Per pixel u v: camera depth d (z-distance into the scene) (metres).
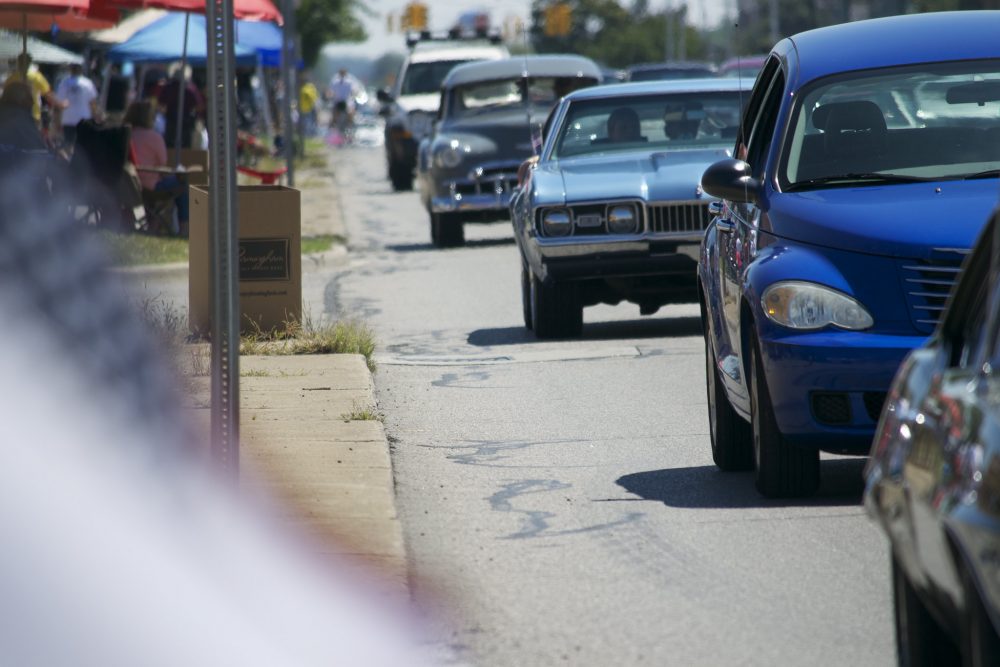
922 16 29.58
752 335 25.03
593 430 31.80
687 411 33.50
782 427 24.16
